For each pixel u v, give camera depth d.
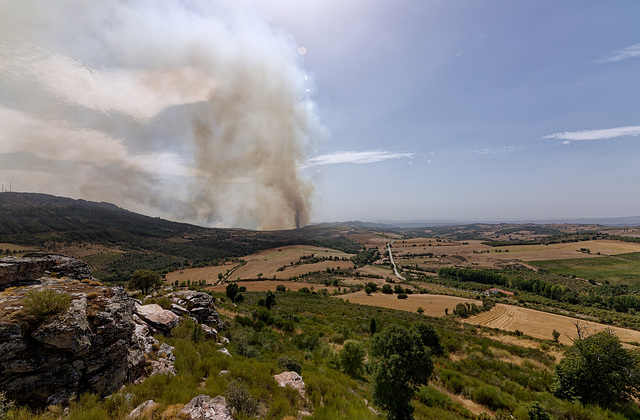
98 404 6.75
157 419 6.62
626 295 100.44
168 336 14.25
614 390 13.86
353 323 37.84
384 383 11.93
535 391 17.02
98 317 8.41
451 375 17.98
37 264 11.86
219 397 8.02
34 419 5.83
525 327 55.00
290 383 11.34
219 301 36.59
